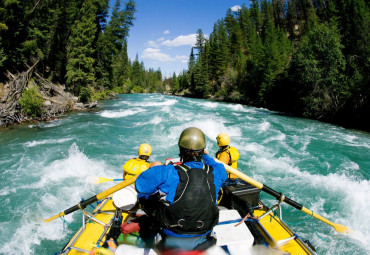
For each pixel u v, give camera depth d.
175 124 14.61
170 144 11.12
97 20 43.78
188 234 1.85
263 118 21.38
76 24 30.48
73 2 33.56
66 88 29.16
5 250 4.39
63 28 31.03
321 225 5.20
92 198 3.02
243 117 21.27
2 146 10.57
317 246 4.54
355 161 9.53
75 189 6.70
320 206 5.98
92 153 9.66
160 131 13.55
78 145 10.73
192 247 1.89
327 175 7.94
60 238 4.74
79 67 28.39
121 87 69.88
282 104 32.44
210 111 25.06
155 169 1.92
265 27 74.38
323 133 15.38
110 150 10.12
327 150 10.96
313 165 8.87
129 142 11.44
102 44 40.53
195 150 2.00
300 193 6.63
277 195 3.06
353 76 21.92
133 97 47.44
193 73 73.25
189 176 1.88
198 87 61.78
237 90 45.97
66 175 7.58
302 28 76.06
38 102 16.91
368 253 4.32
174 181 1.87
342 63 23.27
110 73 44.91
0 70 19.42
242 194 3.33
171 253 1.91
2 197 6.24
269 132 14.37
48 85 22.97
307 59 24.81
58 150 9.98
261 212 3.63
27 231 4.92
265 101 36.62
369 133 16.70
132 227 2.59
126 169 3.51
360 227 5.14
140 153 3.64
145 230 2.53
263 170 8.24
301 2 80.50
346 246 4.52
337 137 14.20
